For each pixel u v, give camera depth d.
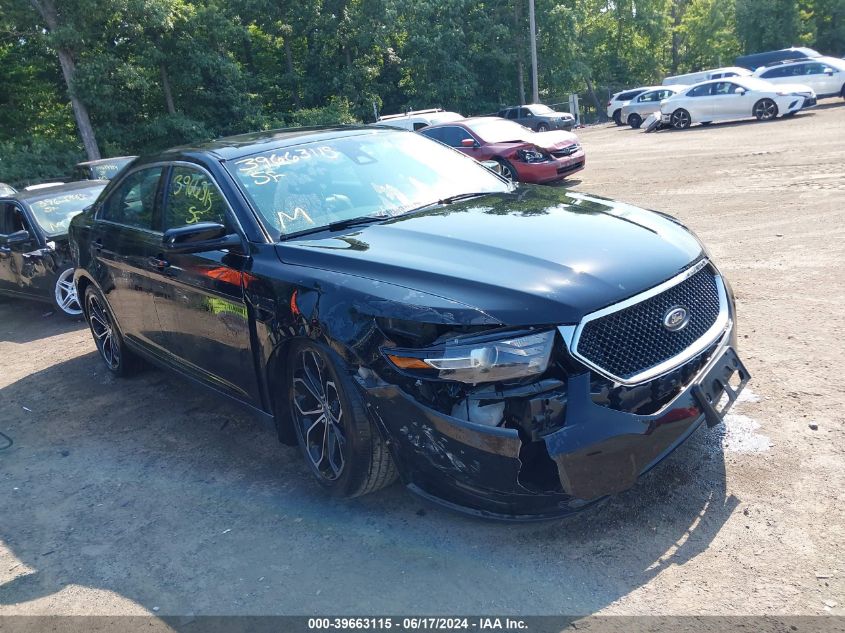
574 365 2.62
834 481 3.07
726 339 3.13
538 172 12.56
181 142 29.36
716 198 9.72
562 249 3.02
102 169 13.69
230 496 3.65
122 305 4.96
